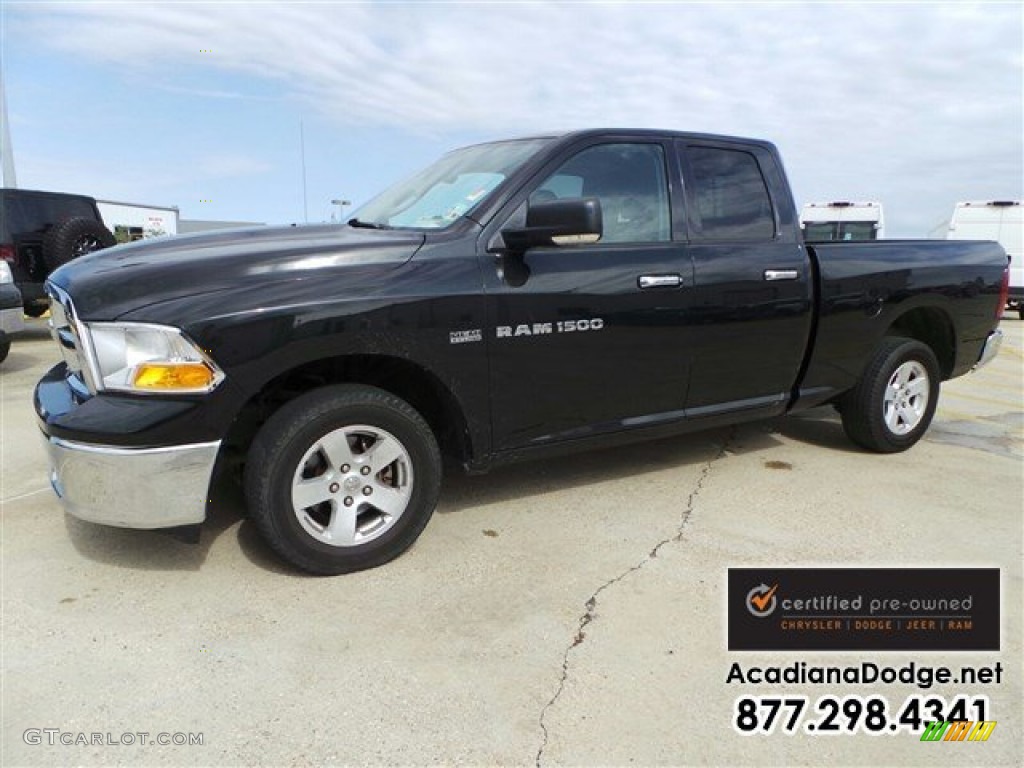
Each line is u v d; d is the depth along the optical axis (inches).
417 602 115.2
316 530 119.8
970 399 294.5
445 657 101.3
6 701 91.5
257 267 115.0
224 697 92.8
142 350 107.7
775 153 172.9
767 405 171.9
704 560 131.0
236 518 143.9
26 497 155.5
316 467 121.0
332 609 112.8
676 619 111.9
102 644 103.3
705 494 162.9
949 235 767.1
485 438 134.0
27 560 126.9
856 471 181.5
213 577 121.8
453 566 127.0
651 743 86.2
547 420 140.0
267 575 122.6
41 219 393.1
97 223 398.6
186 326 107.3
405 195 157.6
